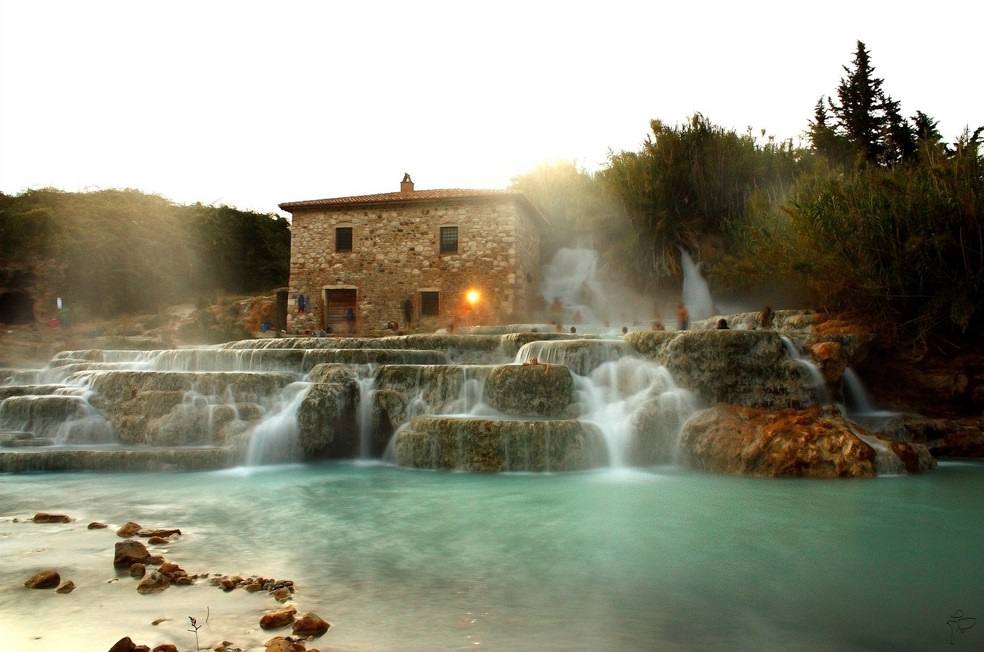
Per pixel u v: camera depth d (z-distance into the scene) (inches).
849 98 1235.2
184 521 267.7
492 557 211.0
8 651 128.6
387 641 136.9
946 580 185.3
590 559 209.5
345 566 199.6
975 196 513.0
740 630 145.9
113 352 674.8
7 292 1316.4
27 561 198.5
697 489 337.1
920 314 536.1
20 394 496.4
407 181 1180.5
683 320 739.4
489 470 397.7
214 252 1657.2
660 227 1084.5
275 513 283.7
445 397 473.7
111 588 172.2
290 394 480.1
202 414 457.1
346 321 1125.1
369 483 363.3
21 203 1487.5
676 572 194.1
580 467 400.5
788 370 453.7
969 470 401.4
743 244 887.7
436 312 1096.2
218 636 138.1
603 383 490.9
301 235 1157.1
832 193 607.2
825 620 153.2
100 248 1387.8
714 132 1137.4
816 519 269.4
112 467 402.6
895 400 542.9
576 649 133.3
